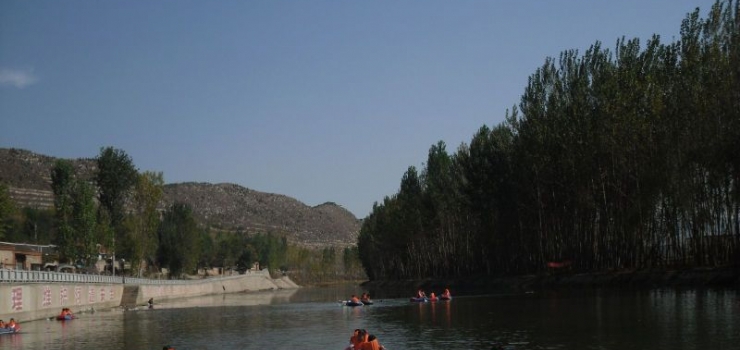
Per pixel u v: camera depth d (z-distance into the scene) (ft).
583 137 294.05
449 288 428.56
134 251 415.85
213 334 176.86
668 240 273.33
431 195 481.46
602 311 182.80
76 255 357.00
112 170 407.23
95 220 367.25
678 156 249.14
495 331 155.74
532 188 343.05
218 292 606.14
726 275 229.66
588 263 316.19
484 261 433.07
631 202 279.90
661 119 255.70
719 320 147.33
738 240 235.20
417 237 513.45
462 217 452.76
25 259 366.84
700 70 244.01
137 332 184.75
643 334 133.90
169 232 550.77
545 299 249.14
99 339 167.43
